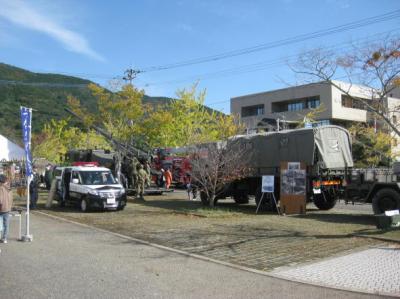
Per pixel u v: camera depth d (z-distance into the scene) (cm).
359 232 1250
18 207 2075
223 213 1720
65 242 1118
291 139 1806
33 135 5322
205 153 1909
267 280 762
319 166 1747
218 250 1019
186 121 4112
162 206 2069
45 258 923
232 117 4122
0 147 4488
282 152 1838
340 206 2070
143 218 1619
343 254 967
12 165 3766
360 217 1628
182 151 3603
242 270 833
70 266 852
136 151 2911
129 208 1989
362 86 2747
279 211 1772
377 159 2923
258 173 1922
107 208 1833
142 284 730
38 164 4469
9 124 6944
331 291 699
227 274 802
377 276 786
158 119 2688
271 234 1236
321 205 1905
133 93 2653
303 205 1714
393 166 1476
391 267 850
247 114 7156
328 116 5753
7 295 665
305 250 1013
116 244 1095
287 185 1725
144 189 2684
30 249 1021
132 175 2583
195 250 1020
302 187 1712
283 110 6694
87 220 1574
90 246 1065
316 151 1752
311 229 1322
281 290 703
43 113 6975
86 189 1866
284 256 952
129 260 912
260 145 1917
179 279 765
